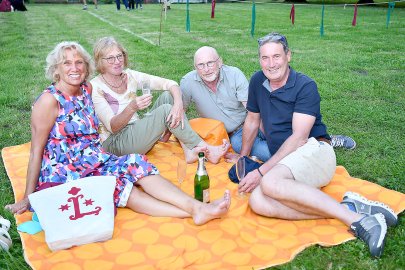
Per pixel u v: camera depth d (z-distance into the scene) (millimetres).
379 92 6797
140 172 3461
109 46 3953
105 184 3238
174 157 4582
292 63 9117
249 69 8594
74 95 3520
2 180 4188
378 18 18234
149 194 3480
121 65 4043
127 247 3059
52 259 2918
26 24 18375
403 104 6207
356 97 6605
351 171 4238
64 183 3252
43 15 23625
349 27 15156
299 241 3064
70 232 3033
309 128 3551
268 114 3777
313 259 2898
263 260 2896
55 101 3383
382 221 2939
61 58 3332
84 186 3176
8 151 4746
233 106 4582
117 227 3275
